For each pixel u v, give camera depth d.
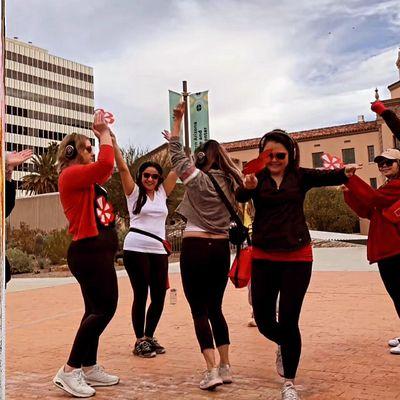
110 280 3.79
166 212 5.11
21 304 9.80
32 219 31.02
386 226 4.48
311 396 3.51
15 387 4.02
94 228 3.73
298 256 3.37
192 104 15.18
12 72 96.06
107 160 3.64
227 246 3.95
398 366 4.27
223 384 3.92
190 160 3.94
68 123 106.88
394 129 4.56
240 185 3.73
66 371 3.75
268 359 4.71
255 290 3.49
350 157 50.78
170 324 6.78
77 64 110.44
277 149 3.47
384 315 6.83
